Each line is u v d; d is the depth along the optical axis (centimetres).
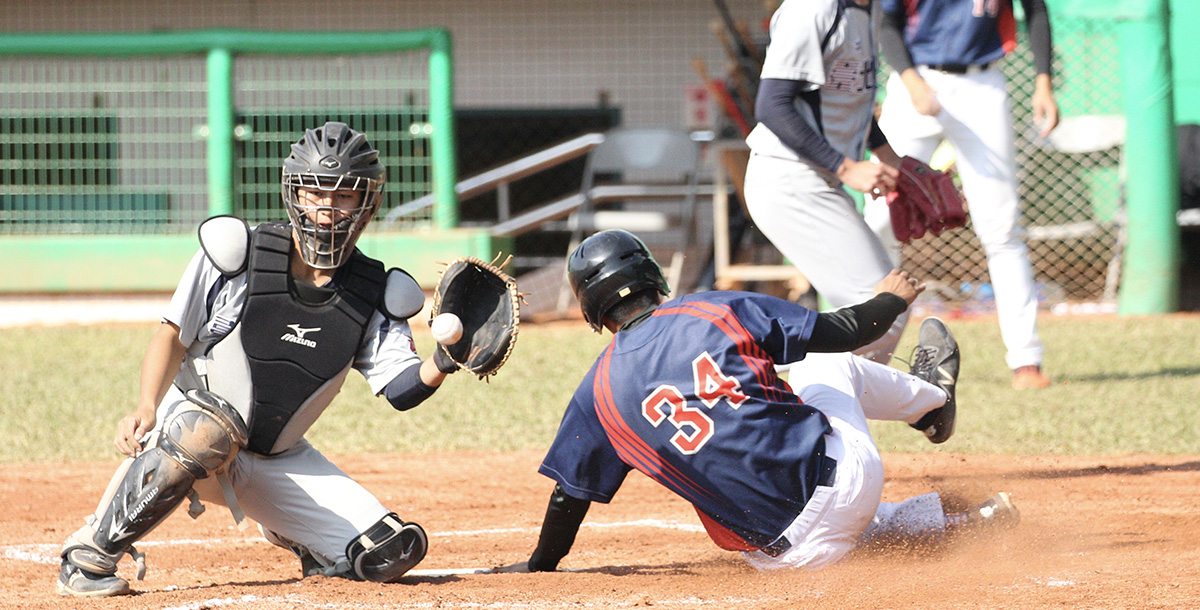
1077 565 1256
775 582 1179
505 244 4272
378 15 5412
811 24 1600
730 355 1143
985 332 3544
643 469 1170
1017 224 2502
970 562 1272
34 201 4472
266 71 4781
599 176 5297
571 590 1190
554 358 3195
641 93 5422
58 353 3359
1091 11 3828
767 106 1619
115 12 5300
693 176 4128
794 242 1714
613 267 1182
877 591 1130
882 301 1201
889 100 2400
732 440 1143
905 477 1861
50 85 4459
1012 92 4047
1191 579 1167
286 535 1272
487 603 1134
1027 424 2267
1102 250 4166
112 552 1182
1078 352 3130
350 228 1162
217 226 1184
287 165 1152
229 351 1191
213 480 1255
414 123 4456
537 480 1948
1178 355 3047
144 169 4616
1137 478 1819
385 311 1220
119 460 2122
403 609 1113
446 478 1966
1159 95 3747
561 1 5428
